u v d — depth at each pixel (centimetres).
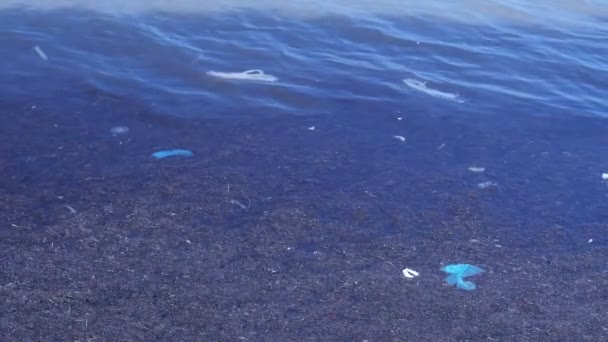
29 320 372
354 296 394
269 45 627
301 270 407
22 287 388
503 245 432
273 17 676
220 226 432
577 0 750
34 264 401
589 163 503
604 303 399
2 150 481
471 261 420
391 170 484
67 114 520
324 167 484
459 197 464
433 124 534
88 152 485
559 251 430
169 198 450
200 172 473
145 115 525
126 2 684
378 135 518
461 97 570
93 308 380
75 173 466
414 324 381
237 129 516
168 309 381
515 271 415
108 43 612
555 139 527
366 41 646
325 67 600
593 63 632
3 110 519
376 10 701
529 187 477
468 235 437
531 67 621
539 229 445
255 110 538
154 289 391
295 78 580
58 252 409
